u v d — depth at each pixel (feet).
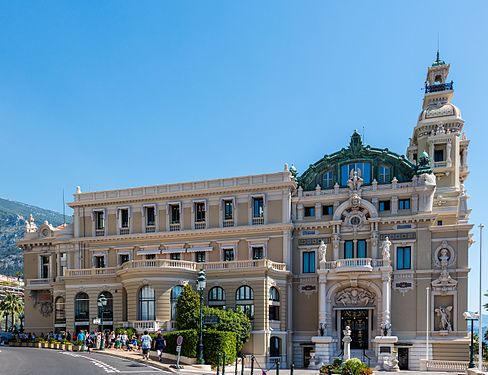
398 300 193.77
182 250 217.56
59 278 228.84
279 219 208.74
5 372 100.42
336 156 213.87
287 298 202.28
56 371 103.19
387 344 179.63
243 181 215.31
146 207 227.61
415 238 196.24
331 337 186.70
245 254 210.38
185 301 178.09
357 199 203.51
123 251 225.76
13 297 373.40
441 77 263.08
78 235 235.20
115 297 206.08
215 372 121.60
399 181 204.85
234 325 175.11
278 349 194.59
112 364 121.90
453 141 238.68
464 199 198.49
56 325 224.12
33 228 256.73
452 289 188.55
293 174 217.36
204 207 219.82
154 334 161.89
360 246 203.21
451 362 172.35
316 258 206.08
